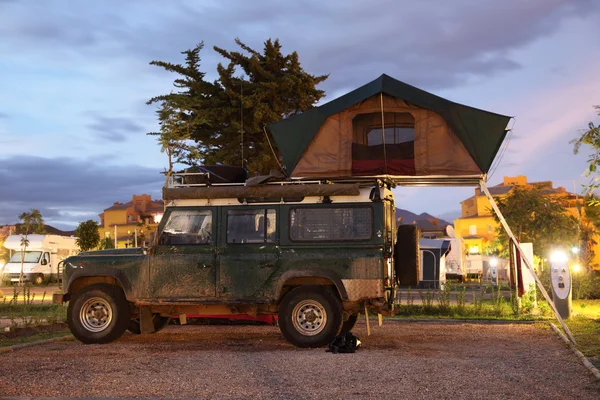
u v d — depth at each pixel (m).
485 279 46.06
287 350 10.03
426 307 16.39
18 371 8.07
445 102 11.78
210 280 10.70
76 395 6.67
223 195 10.80
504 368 8.07
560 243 39.25
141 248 11.02
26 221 56.94
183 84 28.19
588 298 20.61
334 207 10.52
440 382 7.22
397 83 11.89
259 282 10.55
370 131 12.29
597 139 11.25
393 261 10.82
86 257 11.09
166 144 26.66
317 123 12.30
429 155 11.89
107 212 93.12
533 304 15.95
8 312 16.95
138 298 10.84
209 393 6.73
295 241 10.53
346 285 10.26
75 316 10.95
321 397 6.53
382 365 8.38
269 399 6.46
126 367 8.35
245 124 27.95
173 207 11.00
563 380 7.29
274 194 10.65
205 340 11.41
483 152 11.70
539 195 42.38
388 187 11.69
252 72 28.42
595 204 12.34
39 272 41.16
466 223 81.69
